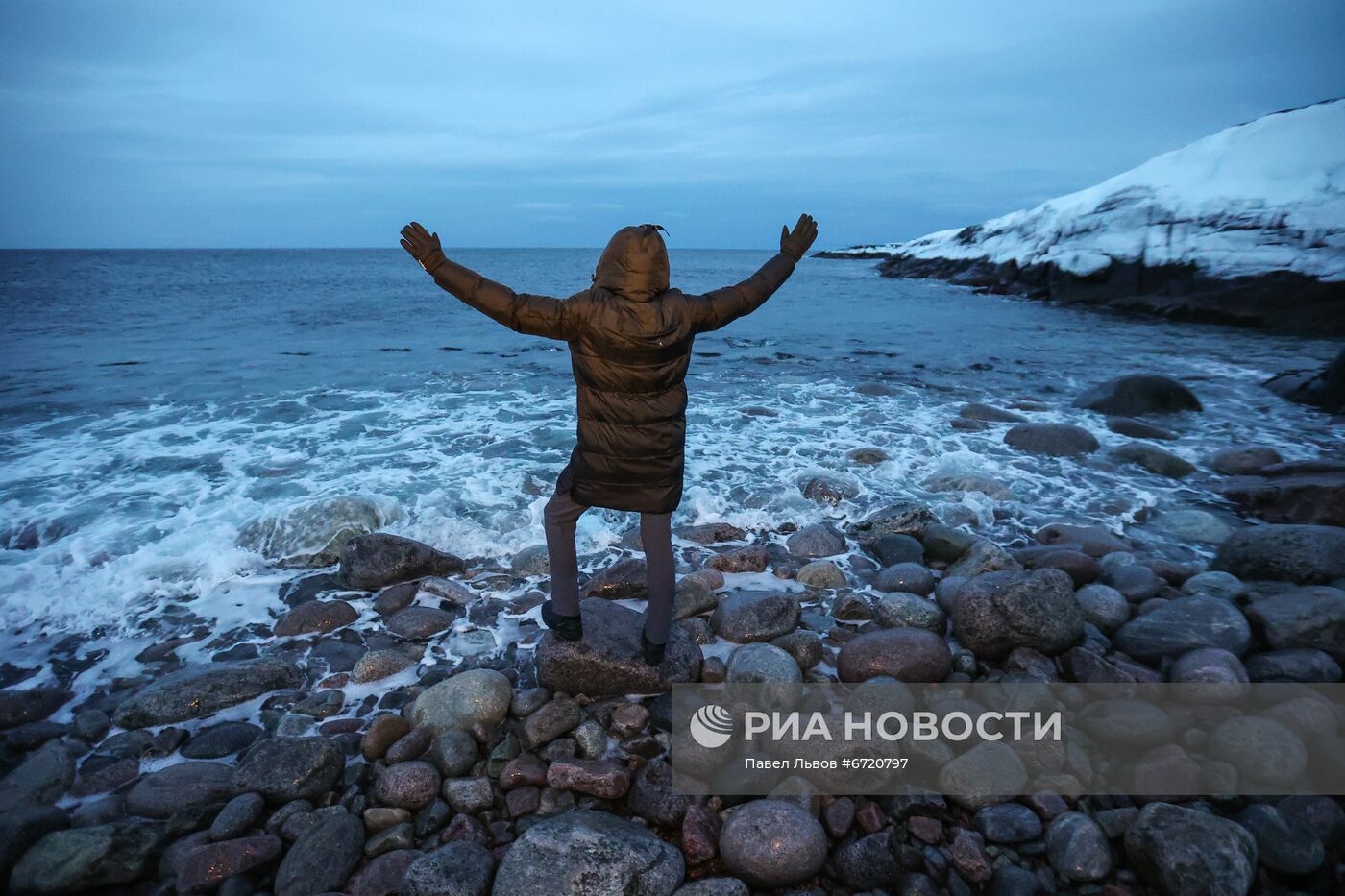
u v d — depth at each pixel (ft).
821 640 13.78
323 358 46.03
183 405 32.40
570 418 30.63
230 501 20.21
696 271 199.41
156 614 14.94
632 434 9.82
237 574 16.60
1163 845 8.50
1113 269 82.84
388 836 9.16
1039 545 18.33
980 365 45.80
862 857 8.78
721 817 9.59
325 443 26.48
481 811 9.69
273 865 8.97
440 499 20.42
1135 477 23.39
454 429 28.55
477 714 11.15
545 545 17.63
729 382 39.45
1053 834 9.07
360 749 10.95
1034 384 39.68
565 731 11.10
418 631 14.15
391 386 37.35
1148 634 12.79
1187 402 32.65
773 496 21.02
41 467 23.32
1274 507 20.01
